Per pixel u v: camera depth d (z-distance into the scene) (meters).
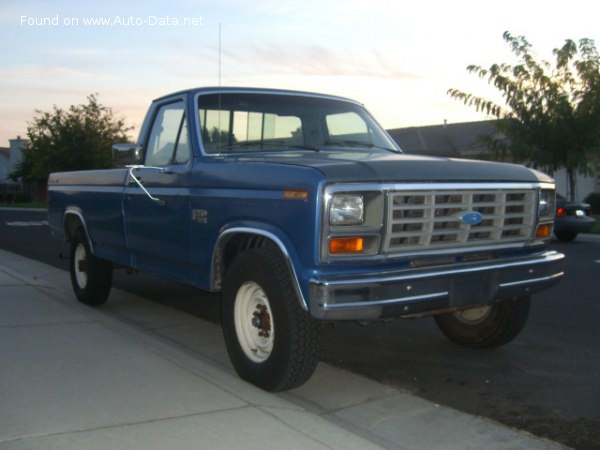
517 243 4.88
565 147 19.16
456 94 19.97
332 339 6.41
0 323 6.18
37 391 4.33
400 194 4.21
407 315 4.39
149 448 3.52
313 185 4.07
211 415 4.02
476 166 4.70
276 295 4.35
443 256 4.50
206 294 8.55
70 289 8.80
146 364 4.98
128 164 5.99
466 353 5.93
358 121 6.23
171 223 5.54
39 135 38.88
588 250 13.94
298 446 3.65
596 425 4.29
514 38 19.25
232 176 4.76
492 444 3.97
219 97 5.62
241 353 4.74
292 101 5.97
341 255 4.10
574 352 5.95
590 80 18.72
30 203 46.75
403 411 4.52
